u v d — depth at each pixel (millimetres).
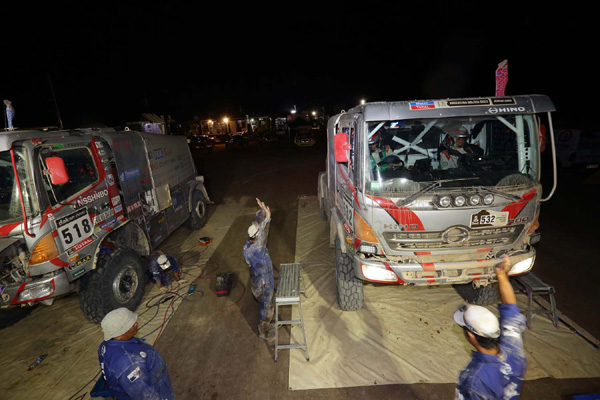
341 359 3643
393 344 3818
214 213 9586
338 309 4555
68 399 3375
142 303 5043
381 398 3121
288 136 36156
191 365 3719
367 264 3488
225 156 24500
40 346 4230
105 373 2145
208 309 4820
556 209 8258
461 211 3236
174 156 7254
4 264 3764
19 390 3525
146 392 2105
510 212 3275
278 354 3803
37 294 3771
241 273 5910
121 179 5082
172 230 6789
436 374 3359
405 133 3891
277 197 11016
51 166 3426
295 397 3201
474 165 3580
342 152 3439
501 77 3760
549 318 4051
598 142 11898
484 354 1984
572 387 3061
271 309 3959
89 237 4277
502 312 2221
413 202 3236
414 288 4961
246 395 3264
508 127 3559
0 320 4820
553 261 5582
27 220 3586
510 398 1962
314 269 5781
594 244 6137
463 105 3223
